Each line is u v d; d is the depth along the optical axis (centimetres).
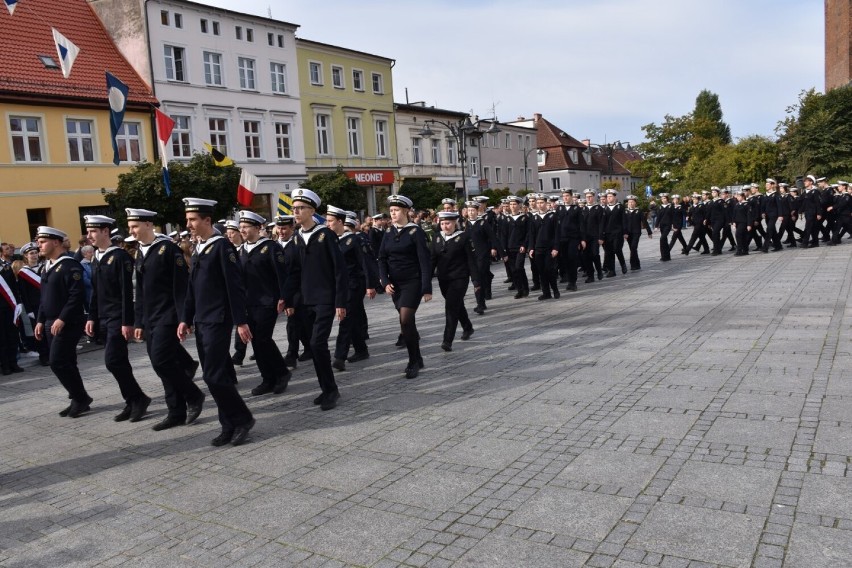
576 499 428
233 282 600
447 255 916
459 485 465
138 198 2188
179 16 3064
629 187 8838
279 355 776
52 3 2927
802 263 1636
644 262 2050
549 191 7181
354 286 898
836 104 4459
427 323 1189
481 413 621
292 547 398
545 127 7288
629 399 623
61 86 2584
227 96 3278
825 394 595
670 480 444
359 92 4153
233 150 3325
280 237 936
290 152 3656
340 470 512
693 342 839
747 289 1259
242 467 539
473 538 390
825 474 436
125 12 2962
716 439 508
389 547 388
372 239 1741
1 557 418
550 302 1314
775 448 483
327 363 689
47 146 2506
